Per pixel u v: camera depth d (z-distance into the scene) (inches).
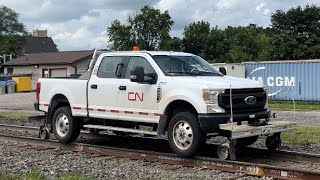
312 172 313.3
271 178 334.3
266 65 1553.9
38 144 517.7
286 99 1514.5
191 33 3887.8
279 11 2896.2
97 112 456.4
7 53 4424.2
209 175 348.2
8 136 551.2
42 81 521.0
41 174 343.9
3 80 2295.8
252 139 440.1
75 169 374.6
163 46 3486.7
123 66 442.0
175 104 400.8
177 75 410.0
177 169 374.3
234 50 3740.2
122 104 433.7
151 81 410.9
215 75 429.4
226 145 380.2
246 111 392.8
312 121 866.1
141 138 551.5
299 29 2834.6
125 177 341.1
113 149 442.0
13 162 407.5
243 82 398.6
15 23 4921.3
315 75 1448.1
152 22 3472.0
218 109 374.0
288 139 531.8
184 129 386.0
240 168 354.0
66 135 487.5
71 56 2655.0
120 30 3481.8
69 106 497.4
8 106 1333.7
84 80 471.5
